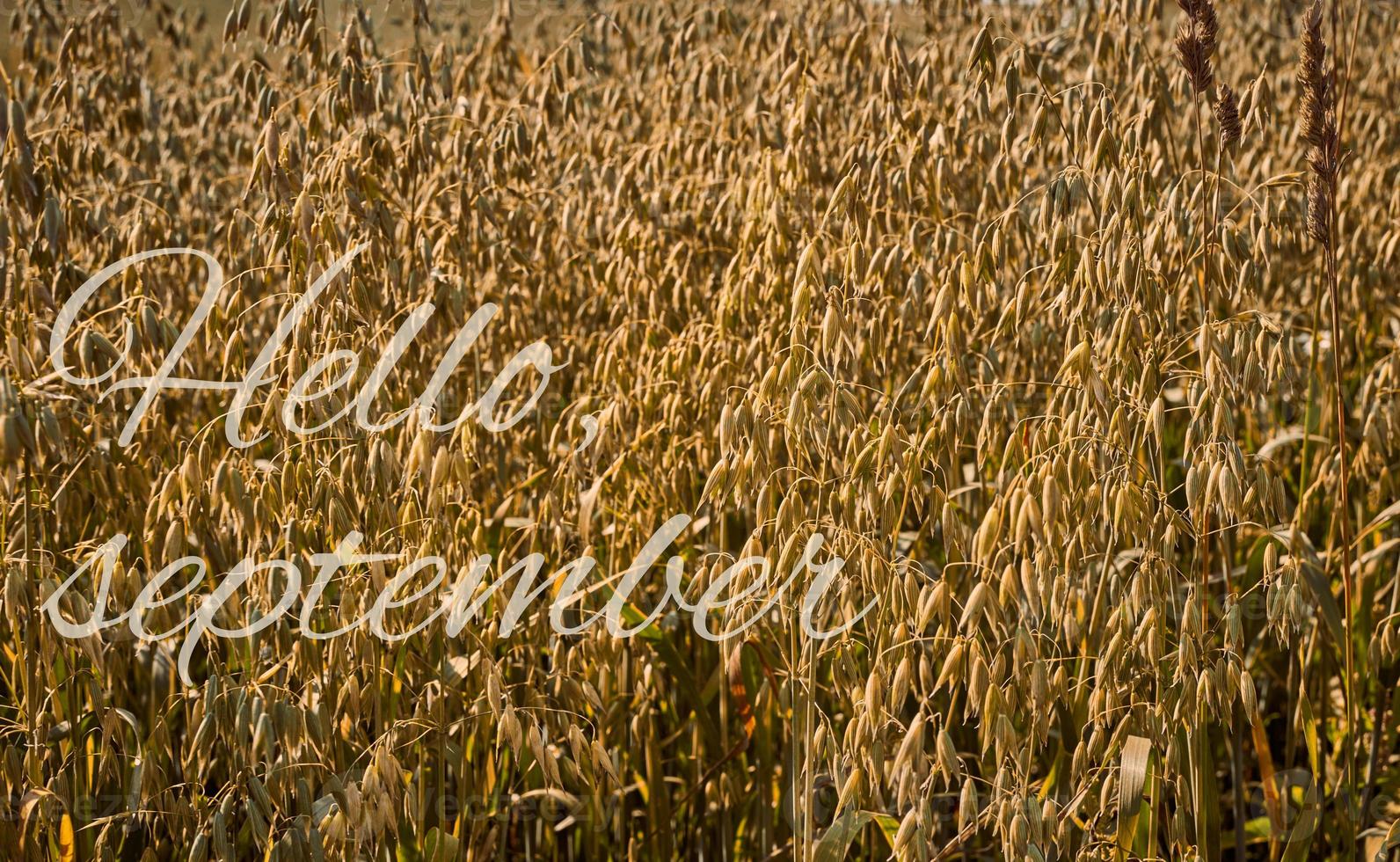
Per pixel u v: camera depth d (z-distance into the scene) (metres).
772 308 1.80
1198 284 1.75
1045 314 1.85
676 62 2.04
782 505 1.64
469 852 1.75
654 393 1.81
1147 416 1.62
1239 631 1.64
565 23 2.51
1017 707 1.69
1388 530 1.98
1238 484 1.60
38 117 1.91
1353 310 2.04
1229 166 1.85
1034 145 1.71
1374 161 2.17
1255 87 1.80
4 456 1.56
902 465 1.62
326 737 1.65
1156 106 1.79
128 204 1.98
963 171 1.94
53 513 1.70
